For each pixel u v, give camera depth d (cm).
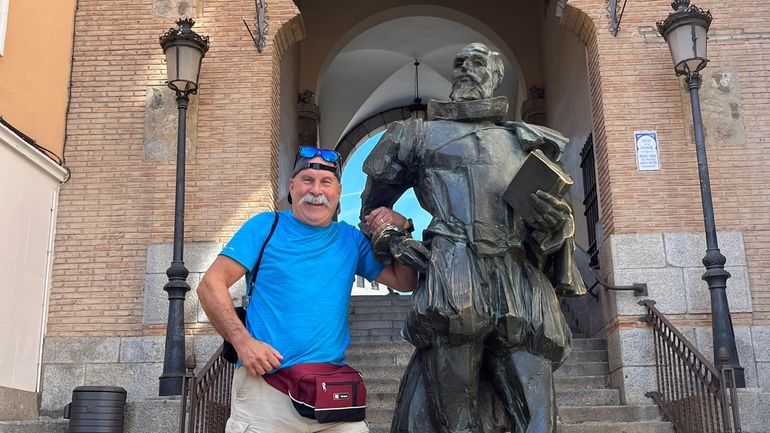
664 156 895
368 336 1092
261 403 299
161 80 955
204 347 858
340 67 1972
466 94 343
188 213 905
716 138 901
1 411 787
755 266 862
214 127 928
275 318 305
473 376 312
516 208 310
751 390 738
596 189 1025
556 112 1395
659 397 788
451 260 314
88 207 920
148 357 871
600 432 717
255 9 966
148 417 734
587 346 934
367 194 357
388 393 805
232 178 913
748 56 923
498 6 1631
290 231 319
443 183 328
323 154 328
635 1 939
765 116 906
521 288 319
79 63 965
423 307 310
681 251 864
